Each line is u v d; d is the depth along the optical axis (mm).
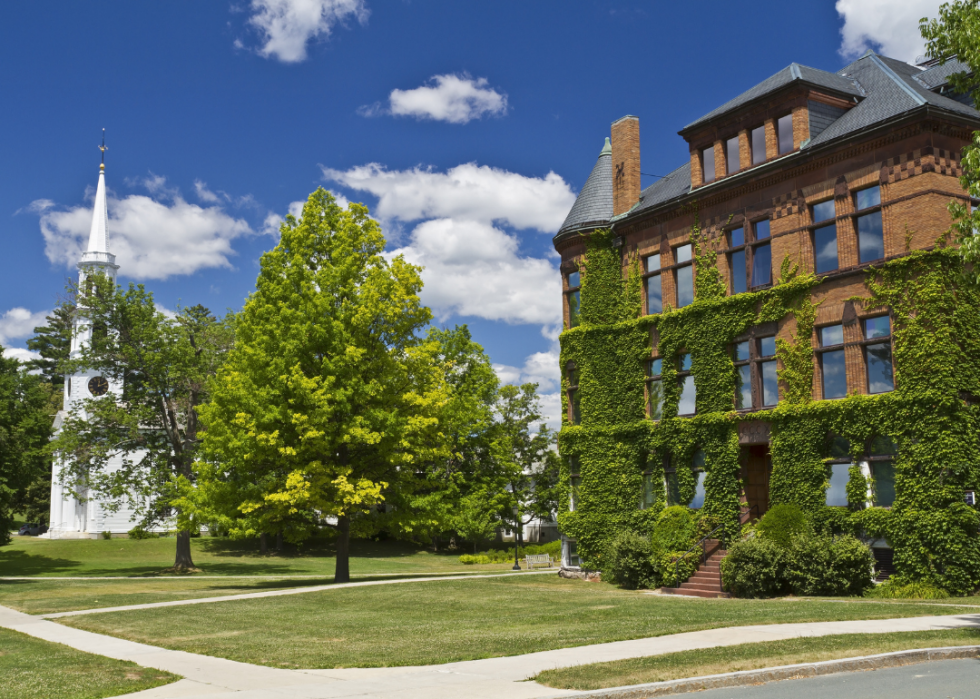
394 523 34094
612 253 34875
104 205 78625
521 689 11211
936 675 11859
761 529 26453
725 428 29312
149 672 13625
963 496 22875
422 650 15297
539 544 76500
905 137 25016
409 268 33781
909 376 24031
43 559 58188
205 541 69812
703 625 16984
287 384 30344
